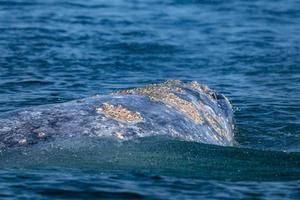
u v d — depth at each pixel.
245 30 99.81
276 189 38.38
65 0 118.44
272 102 61.81
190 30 99.19
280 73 74.81
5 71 71.38
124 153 41.34
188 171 40.09
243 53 84.75
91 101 45.59
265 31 99.12
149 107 46.28
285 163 42.06
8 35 89.12
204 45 89.44
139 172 39.56
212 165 41.09
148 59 80.69
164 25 102.00
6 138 41.62
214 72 75.38
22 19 100.31
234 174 40.09
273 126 55.16
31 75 69.94
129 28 98.56
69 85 66.62
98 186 37.53
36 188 37.00
